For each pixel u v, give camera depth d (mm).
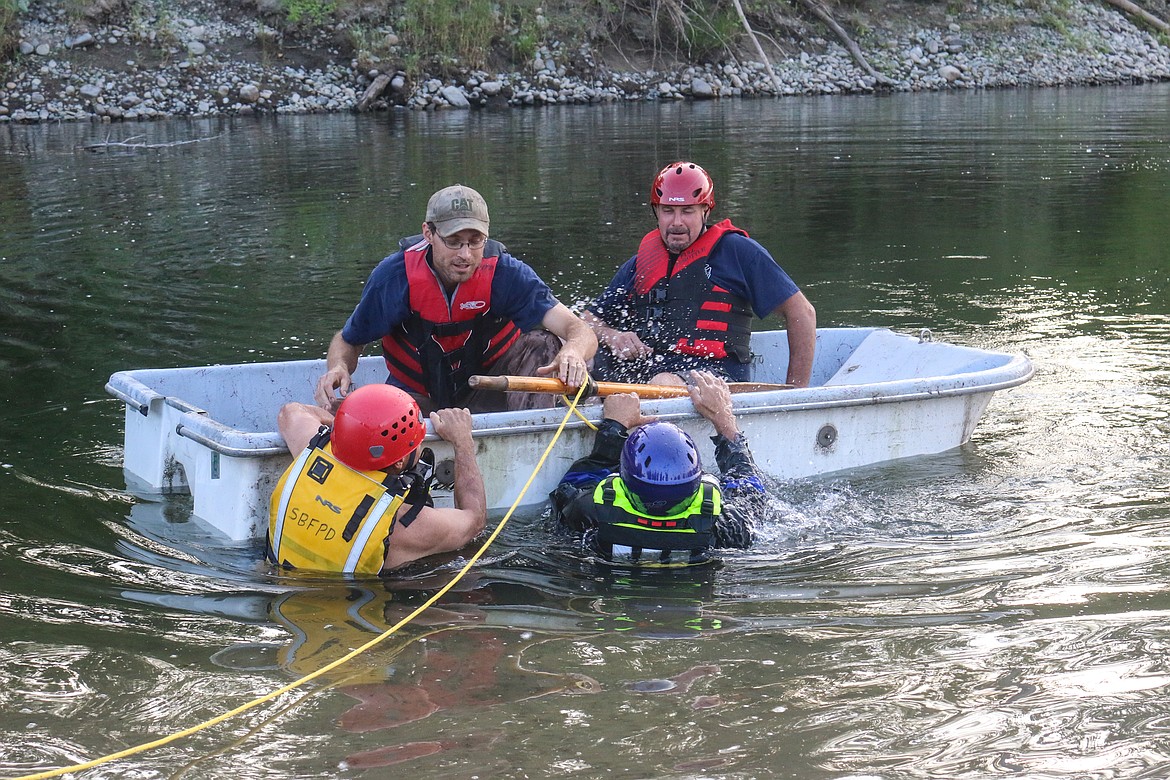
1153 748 2602
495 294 4602
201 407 4848
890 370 5660
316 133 17000
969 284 8398
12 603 3434
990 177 13180
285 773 2543
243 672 3014
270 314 7395
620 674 2994
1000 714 2760
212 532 4062
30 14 19344
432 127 17781
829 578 3670
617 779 2498
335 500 3697
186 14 20344
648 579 3688
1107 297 7906
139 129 17297
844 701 2834
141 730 2725
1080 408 5520
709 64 23016
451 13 21172
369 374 5234
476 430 4152
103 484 4520
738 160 14500
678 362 5184
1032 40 25531
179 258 9031
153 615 3377
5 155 14609
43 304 7566
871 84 23594
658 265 5262
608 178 13055
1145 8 27875
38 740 2682
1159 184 12586
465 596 3549
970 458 4918
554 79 21594
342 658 3098
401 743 2652
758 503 4184
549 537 4062
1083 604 3371
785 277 5176
